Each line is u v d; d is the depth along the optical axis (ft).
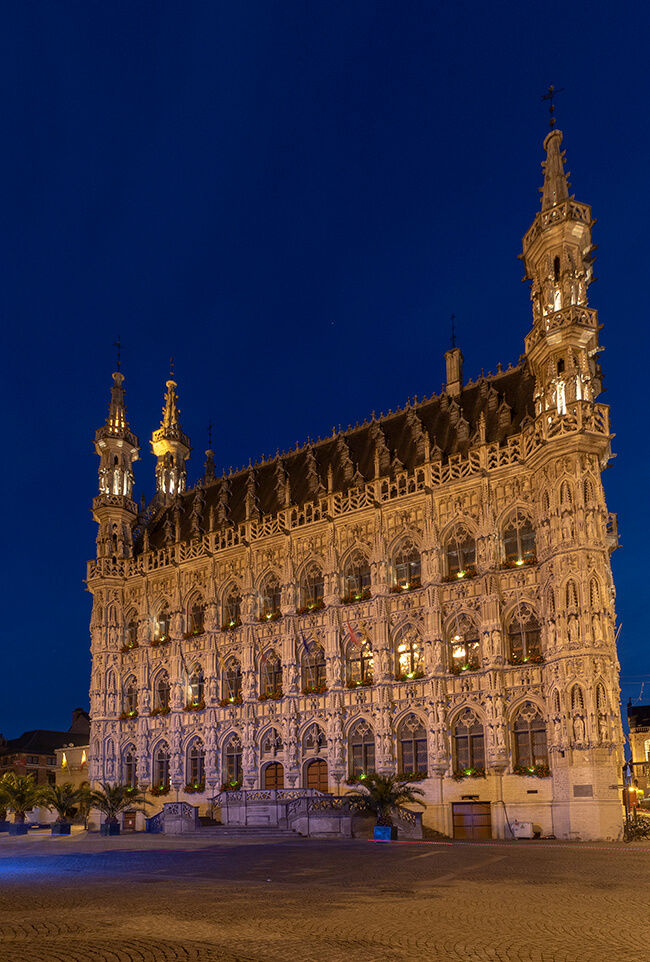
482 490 146.92
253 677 172.04
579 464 130.72
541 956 36.73
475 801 135.33
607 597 128.57
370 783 124.06
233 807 150.00
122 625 204.74
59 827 167.73
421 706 145.48
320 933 42.63
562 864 80.18
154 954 37.50
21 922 47.11
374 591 156.04
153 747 188.34
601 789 119.65
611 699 123.95
